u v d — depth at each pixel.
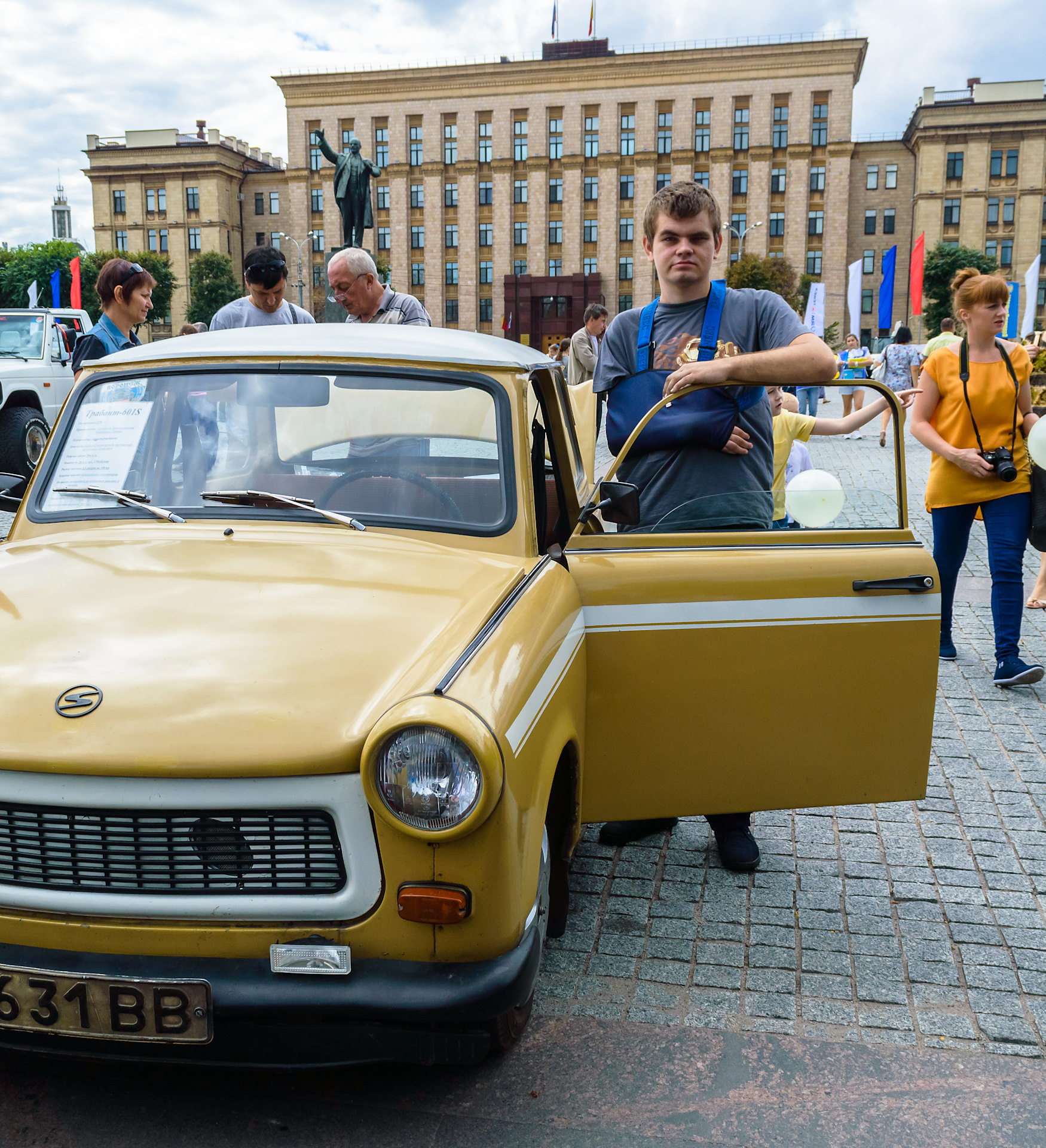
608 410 3.81
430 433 3.08
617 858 3.85
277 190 98.81
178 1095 2.53
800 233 84.56
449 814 2.02
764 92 83.69
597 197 86.56
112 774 2.05
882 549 3.20
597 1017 2.86
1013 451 5.69
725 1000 2.95
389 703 2.12
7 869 2.17
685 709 3.07
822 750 3.17
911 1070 2.66
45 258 85.25
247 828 2.10
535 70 86.00
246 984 2.10
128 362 3.33
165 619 2.40
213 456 3.16
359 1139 2.39
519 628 2.44
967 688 5.78
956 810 4.29
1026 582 8.29
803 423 3.88
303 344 3.27
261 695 2.14
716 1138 2.41
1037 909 3.51
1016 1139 2.42
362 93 89.25
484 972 2.12
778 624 3.09
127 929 2.13
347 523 2.95
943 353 5.82
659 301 3.79
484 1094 2.54
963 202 88.56
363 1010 2.09
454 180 88.44
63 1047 2.19
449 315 89.75
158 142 96.88
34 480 3.21
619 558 3.06
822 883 3.68
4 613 2.46
